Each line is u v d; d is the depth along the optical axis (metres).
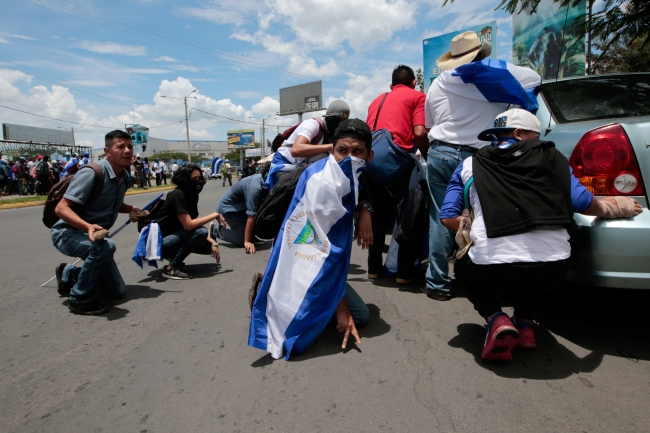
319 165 2.45
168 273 4.12
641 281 2.00
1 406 1.96
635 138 2.08
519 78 2.99
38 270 4.59
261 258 4.92
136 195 19.00
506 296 2.26
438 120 3.12
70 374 2.24
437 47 14.95
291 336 2.35
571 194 1.99
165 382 2.13
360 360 2.29
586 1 4.39
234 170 58.78
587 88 3.01
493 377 2.07
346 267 2.48
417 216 3.30
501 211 1.97
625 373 2.06
